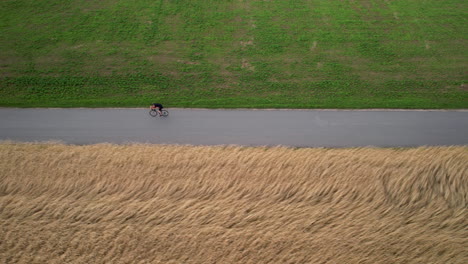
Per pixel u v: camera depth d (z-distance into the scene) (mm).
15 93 25922
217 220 18594
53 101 25344
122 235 17828
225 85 27422
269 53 31047
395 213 19016
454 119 24188
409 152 21797
